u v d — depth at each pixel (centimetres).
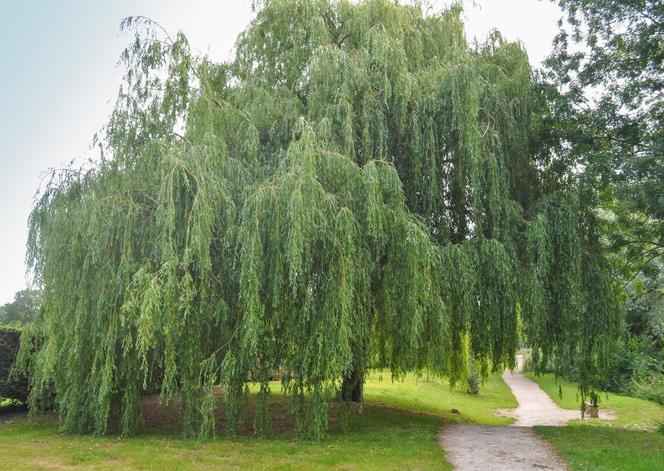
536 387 3481
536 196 1485
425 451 1038
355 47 1398
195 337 1095
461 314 1227
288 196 1036
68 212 1177
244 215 1049
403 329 1126
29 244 1177
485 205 1334
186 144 1196
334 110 1233
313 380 1070
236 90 1405
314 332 1057
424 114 1329
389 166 1144
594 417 2031
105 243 1115
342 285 1035
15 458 955
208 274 1117
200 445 1062
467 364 1579
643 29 1465
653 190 1370
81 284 1121
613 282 1403
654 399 2394
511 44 1528
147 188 1188
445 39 1505
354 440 1147
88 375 1131
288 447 1047
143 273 1033
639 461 947
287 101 1315
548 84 1590
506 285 1225
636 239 1678
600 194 1541
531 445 1126
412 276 1091
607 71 1546
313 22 1351
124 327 1085
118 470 873
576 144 1541
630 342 2675
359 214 1108
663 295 2164
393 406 1841
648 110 1513
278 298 1047
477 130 1247
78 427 1193
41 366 1163
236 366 1093
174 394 1155
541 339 1271
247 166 1232
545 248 1238
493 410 2373
